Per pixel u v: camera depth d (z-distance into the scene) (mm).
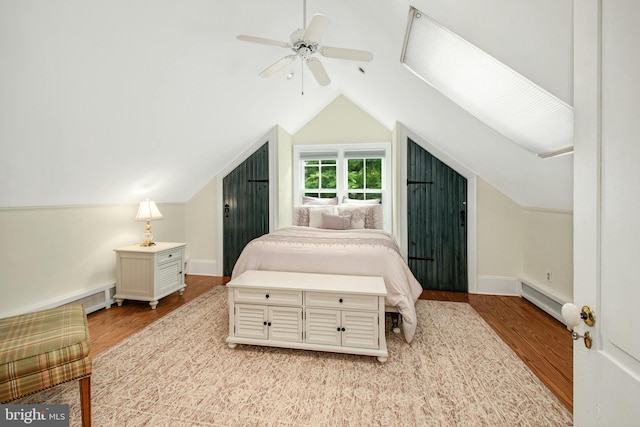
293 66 3250
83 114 1980
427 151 3596
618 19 594
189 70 2316
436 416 1444
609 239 633
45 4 1393
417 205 3635
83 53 1677
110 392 1624
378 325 1944
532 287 3014
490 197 3404
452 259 3553
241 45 2467
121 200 3156
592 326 684
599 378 666
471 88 1791
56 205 2521
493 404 1528
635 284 562
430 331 2408
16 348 1253
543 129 1663
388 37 2062
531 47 1238
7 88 1550
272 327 2070
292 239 2773
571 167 1861
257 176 4184
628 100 571
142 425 1385
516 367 1868
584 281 711
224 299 3225
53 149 2035
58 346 1304
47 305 2420
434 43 1674
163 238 3871
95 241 2906
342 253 2457
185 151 3203
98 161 2436
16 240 2246
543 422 1403
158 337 2299
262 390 1644
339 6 2240
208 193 4285
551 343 2184
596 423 674
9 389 1186
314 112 4523
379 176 4438
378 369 1854
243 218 4230
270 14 2391
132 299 3037
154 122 2504
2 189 2012
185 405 1520
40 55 1537
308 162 4652
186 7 1880
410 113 3109
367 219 3775
